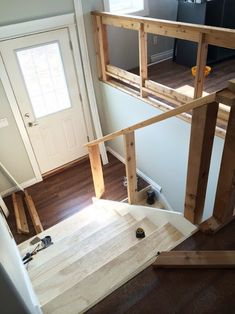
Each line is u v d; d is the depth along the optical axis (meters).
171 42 4.68
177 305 1.27
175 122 2.95
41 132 3.96
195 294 1.30
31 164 4.04
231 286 1.31
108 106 4.16
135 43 4.38
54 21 3.38
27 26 3.24
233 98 1.09
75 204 3.78
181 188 3.42
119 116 4.01
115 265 1.81
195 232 1.57
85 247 2.45
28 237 3.35
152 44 4.47
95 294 1.59
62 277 2.05
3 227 2.21
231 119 1.19
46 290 1.95
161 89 3.04
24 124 3.76
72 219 3.21
